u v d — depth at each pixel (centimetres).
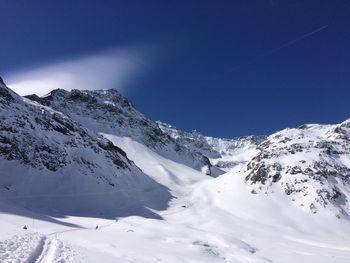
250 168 15175
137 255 4141
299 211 11981
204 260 5134
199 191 15812
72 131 14950
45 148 12662
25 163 11638
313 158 14488
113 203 12012
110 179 13675
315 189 12662
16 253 2358
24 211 7562
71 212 10344
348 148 16425
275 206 12425
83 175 12788
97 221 8831
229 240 6950
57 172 12156
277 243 8244
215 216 11719
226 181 15550
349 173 14112
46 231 4744
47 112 14875
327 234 10469
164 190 15675
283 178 13725
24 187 10656
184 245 6128
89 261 2634
